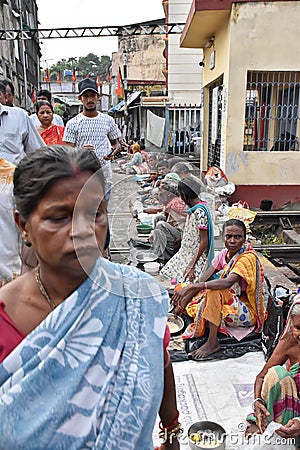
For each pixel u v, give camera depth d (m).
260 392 2.27
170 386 1.32
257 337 3.19
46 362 0.94
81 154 1.05
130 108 15.59
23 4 20.92
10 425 0.92
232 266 3.13
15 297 1.10
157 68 22.11
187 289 2.95
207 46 8.70
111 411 0.96
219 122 8.25
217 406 2.49
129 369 1.01
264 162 7.12
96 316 1.01
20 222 1.09
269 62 6.88
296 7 6.70
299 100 7.22
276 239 6.27
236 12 6.69
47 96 6.24
